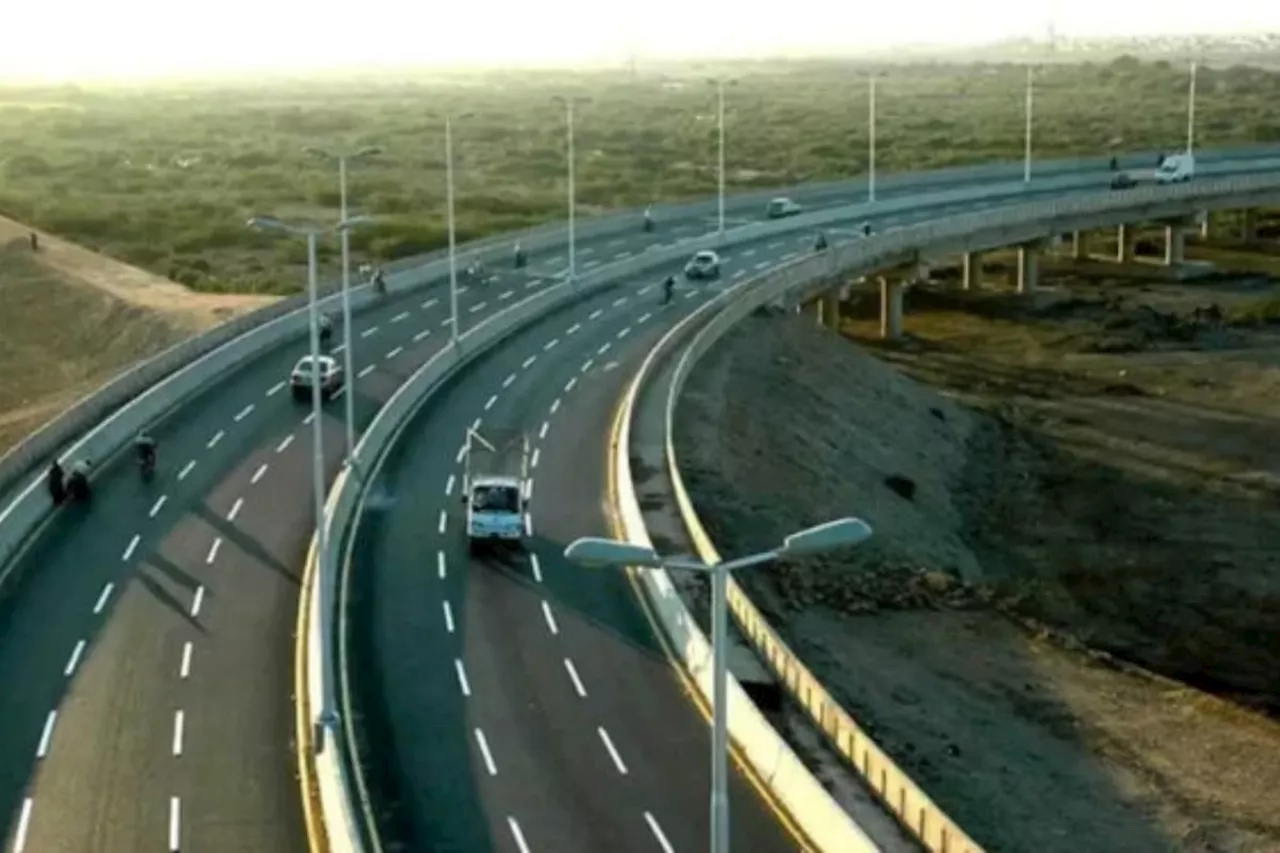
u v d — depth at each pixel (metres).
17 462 72.00
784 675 51.94
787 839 42.12
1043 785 52.84
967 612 68.19
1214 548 84.88
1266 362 124.38
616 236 142.00
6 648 54.84
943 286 152.25
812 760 46.69
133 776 45.62
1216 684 66.25
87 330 123.12
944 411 107.81
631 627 57.91
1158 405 113.12
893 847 41.31
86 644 55.28
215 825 42.72
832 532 32.69
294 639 55.97
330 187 197.12
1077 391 117.31
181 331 117.00
